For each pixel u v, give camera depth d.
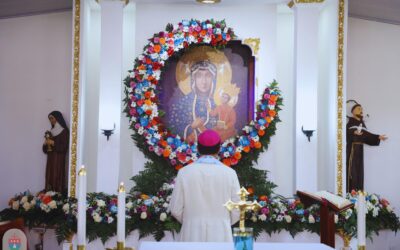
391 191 11.29
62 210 9.73
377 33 11.32
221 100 10.45
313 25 10.05
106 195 9.61
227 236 6.72
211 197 6.74
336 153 9.98
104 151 9.96
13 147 11.12
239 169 10.11
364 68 11.31
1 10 10.87
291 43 10.80
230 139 10.18
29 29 11.19
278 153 10.61
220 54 10.50
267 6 10.45
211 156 6.93
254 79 10.41
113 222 9.12
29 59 11.19
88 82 10.65
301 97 10.02
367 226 9.64
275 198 9.63
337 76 10.02
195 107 10.45
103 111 9.95
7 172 11.11
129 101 10.10
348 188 10.87
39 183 11.09
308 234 9.24
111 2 10.02
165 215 9.02
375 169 11.26
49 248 9.78
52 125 10.87
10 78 11.16
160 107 10.39
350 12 11.20
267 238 9.27
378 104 11.32
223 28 10.20
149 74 10.09
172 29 10.21
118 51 10.02
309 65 10.03
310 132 9.94
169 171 10.07
